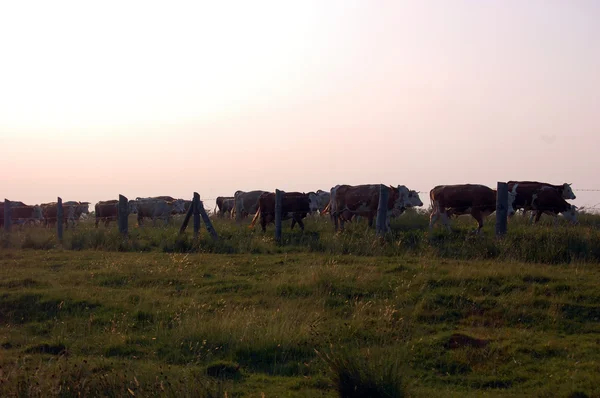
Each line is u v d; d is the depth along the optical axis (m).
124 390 7.59
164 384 7.60
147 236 21.69
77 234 21.16
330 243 17.69
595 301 11.29
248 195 29.14
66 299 12.27
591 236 15.71
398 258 15.73
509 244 15.65
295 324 10.19
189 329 9.98
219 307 11.69
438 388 8.06
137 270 14.95
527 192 22.86
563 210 22.81
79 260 17.42
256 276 14.34
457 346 9.38
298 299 11.95
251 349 9.34
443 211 21.03
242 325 9.96
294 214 23.34
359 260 15.66
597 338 9.70
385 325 10.22
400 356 8.69
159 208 33.56
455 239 18.89
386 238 17.53
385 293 12.22
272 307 11.41
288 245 18.70
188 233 20.41
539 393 7.73
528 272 13.03
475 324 10.61
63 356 9.03
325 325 10.41
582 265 14.20
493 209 20.88
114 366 8.80
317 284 12.72
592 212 25.42
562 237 15.80
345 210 23.41
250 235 19.98
